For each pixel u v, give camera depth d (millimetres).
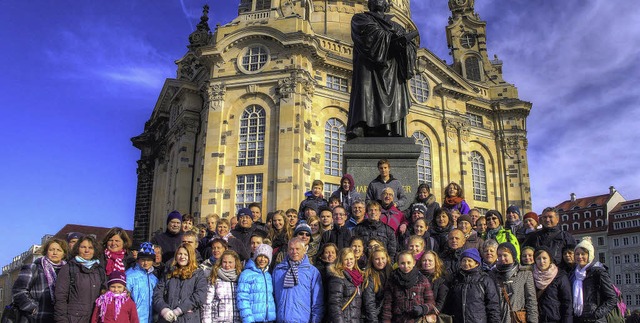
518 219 14930
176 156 54812
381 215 13430
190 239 12922
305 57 47812
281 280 10859
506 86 63125
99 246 11422
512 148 60656
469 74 65938
